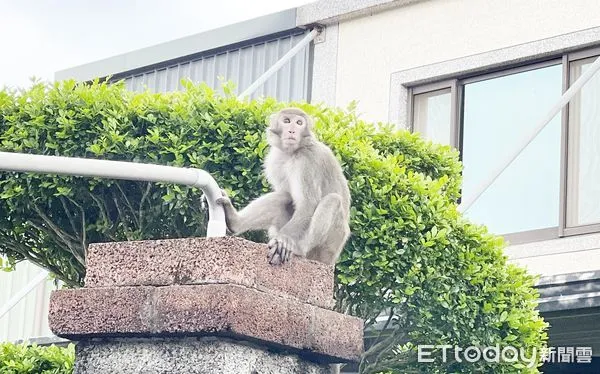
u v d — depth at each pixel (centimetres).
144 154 727
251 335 489
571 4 1115
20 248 789
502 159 1026
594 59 1102
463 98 1195
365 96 1242
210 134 729
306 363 535
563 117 1115
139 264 504
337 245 628
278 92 1280
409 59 1221
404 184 747
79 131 739
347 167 733
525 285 779
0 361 884
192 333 485
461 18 1191
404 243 723
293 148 643
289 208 650
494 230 1141
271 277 512
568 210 1096
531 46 1136
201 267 491
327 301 545
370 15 1255
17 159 485
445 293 728
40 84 769
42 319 1407
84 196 741
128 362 500
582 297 915
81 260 763
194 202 716
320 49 1277
